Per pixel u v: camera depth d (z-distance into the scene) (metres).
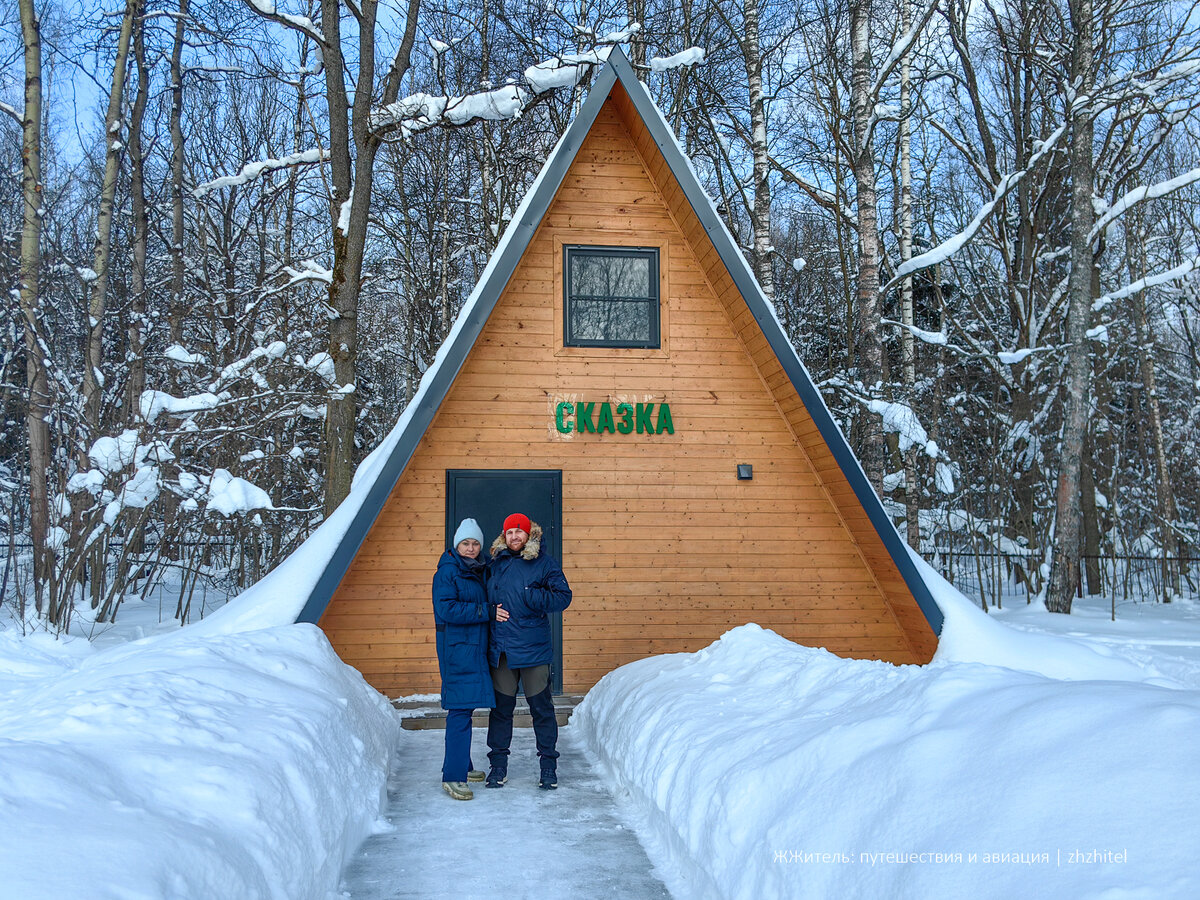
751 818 3.71
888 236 23.67
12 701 6.01
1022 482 20.33
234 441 12.76
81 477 9.50
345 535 8.04
